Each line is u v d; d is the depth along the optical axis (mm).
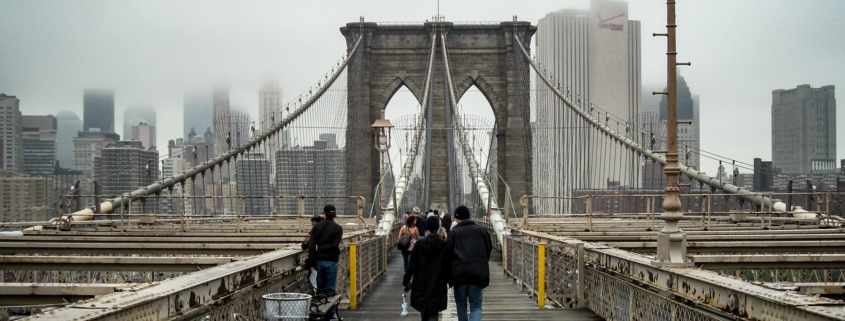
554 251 16906
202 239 21406
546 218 39031
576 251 15539
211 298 8773
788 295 7477
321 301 12391
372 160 74188
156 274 19031
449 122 67125
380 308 16141
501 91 76500
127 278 19125
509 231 29406
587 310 15000
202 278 8727
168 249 19312
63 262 15656
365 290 18969
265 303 9945
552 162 57250
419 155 53719
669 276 10070
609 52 148375
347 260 17062
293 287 12164
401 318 14586
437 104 75188
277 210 47375
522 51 73312
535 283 17312
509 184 74062
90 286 10570
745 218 32562
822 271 18016
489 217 35375
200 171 38062
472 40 76938
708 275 9305
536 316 14664
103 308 6543
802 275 18000
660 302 10406
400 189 40344
